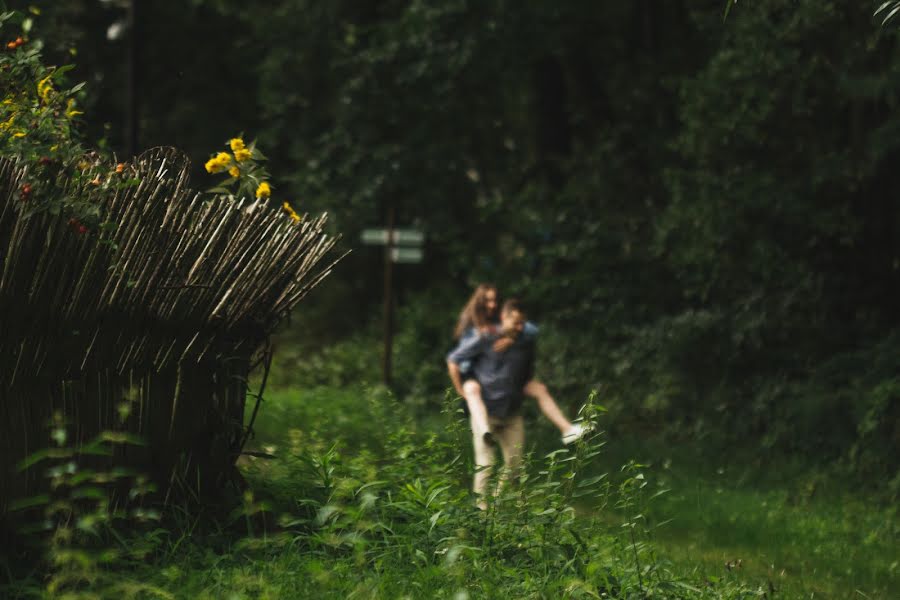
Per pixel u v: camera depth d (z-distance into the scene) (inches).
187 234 232.7
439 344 927.0
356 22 909.2
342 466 266.4
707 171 714.2
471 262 901.8
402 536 234.8
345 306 1045.2
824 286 698.8
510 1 836.0
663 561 277.3
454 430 289.4
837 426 602.9
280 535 232.4
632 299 819.4
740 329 695.1
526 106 976.3
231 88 1086.4
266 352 259.4
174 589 201.6
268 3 979.9
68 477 216.1
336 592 204.1
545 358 799.7
